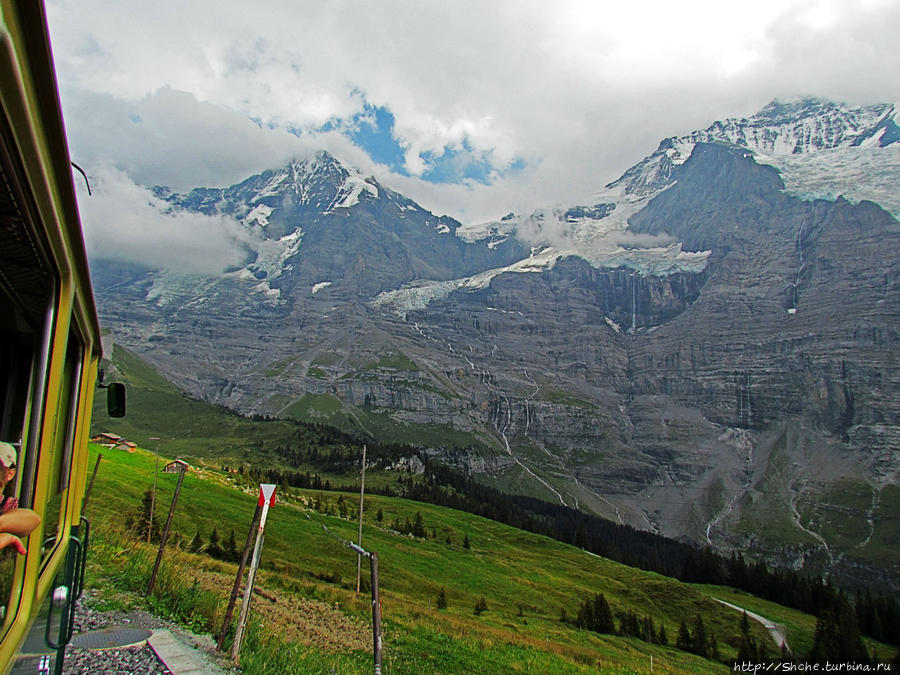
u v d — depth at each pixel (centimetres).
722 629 13725
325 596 4831
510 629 8200
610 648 9025
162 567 1748
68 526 715
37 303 463
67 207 443
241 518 10400
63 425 636
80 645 1096
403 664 2944
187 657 1099
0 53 248
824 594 17038
